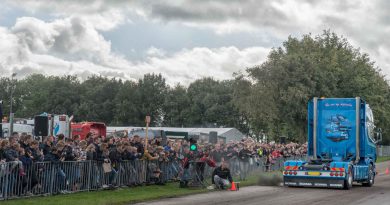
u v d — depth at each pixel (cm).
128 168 2502
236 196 2338
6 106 16975
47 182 2078
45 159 2091
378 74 8212
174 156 2895
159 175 2703
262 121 7000
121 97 14725
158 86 15012
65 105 15038
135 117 14475
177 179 2908
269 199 2220
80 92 15475
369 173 3156
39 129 2855
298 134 6431
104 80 16275
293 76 6172
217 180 2684
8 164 1889
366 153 3133
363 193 2616
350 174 2873
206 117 14075
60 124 4316
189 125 14550
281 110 6250
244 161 3416
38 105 15538
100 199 2002
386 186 3195
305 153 4903
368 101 7262
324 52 7175
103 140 2528
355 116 3039
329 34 7431
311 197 2345
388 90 8588
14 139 1977
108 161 2341
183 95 14775
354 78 7044
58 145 2156
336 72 6838
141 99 14762
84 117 14900
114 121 14600
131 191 2350
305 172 2892
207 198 2220
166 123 15012
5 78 17362
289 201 2153
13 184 1917
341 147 3056
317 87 6366
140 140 2694
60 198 1991
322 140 3092
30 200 1897
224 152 3238
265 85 6228
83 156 2278
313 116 3120
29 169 1994
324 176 2848
